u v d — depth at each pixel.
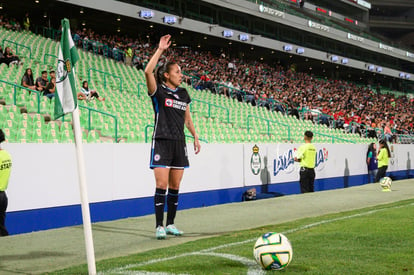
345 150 16.42
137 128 13.01
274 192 12.73
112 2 26.55
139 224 7.11
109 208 8.49
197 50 39.19
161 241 5.61
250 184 12.00
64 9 27.39
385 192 11.89
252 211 8.44
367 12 59.06
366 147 17.75
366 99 42.72
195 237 5.86
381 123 30.09
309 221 7.00
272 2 39.03
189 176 10.18
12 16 28.83
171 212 6.00
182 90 5.77
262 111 22.59
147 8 28.58
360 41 47.25
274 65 43.62
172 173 5.80
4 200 6.40
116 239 5.80
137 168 9.03
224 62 34.16
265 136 17.34
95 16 28.94
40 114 11.27
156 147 5.60
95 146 8.27
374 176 17.69
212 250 4.87
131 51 24.77
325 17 48.09
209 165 10.73
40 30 26.48
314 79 43.34
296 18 39.59
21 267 4.34
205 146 10.63
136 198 9.01
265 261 3.95
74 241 5.72
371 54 51.78
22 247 5.34
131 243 5.52
